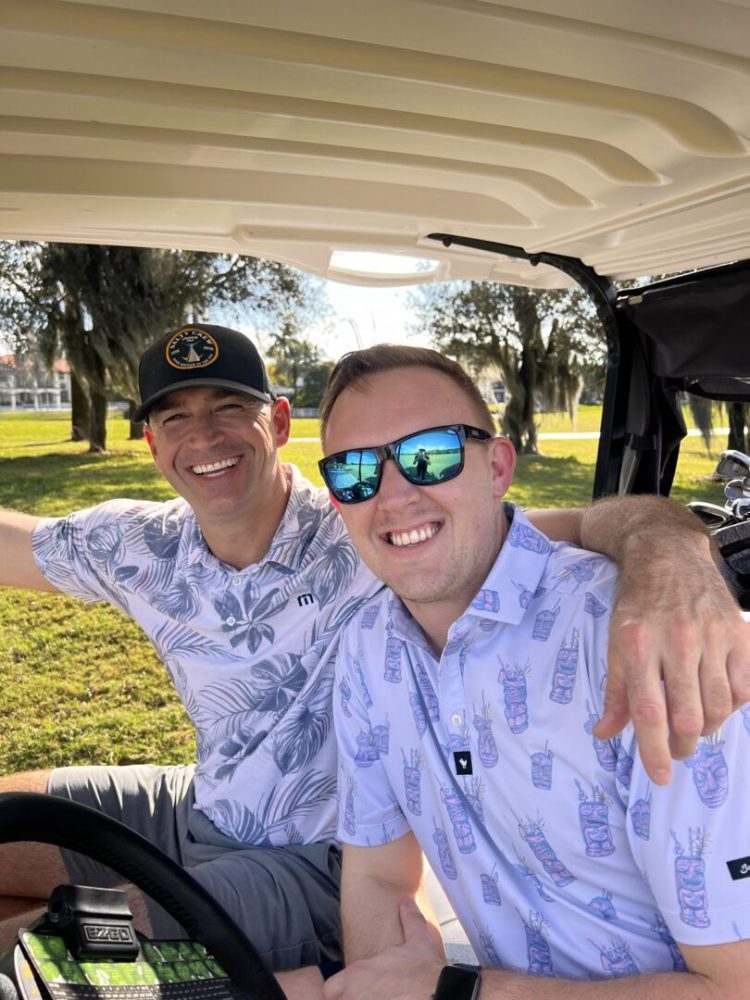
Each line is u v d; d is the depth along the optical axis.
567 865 1.31
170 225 1.81
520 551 1.39
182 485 2.04
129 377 15.00
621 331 2.47
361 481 1.46
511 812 1.34
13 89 1.13
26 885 1.93
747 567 2.18
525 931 1.37
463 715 1.38
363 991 1.42
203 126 1.28
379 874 1.64
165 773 2.21
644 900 1.27
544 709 1.29
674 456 2.77
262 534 2.02
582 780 1.26
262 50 1.05
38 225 1.76
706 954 1.15
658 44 1.04
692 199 1.58
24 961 0.94
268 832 1.94
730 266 2.21
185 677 2.04
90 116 1.24
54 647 6.51
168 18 0.99
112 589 2.12
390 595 1.59
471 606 1.35
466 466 1.44
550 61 1.08
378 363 1.50
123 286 14.53
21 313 14.49
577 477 13.43
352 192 1.72
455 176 1.54
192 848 2.01
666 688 1.02
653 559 1.24
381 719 1.54
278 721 1.95
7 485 12.54
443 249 2.11
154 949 1.08
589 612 1.29
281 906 1.82
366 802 1.62
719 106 1.19
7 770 4.54
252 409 2.03
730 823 1.13
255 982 1.14
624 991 1.21
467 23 0.98
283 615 1.96
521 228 1.88
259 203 1.65
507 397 15.75
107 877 1.96
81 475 13.50
